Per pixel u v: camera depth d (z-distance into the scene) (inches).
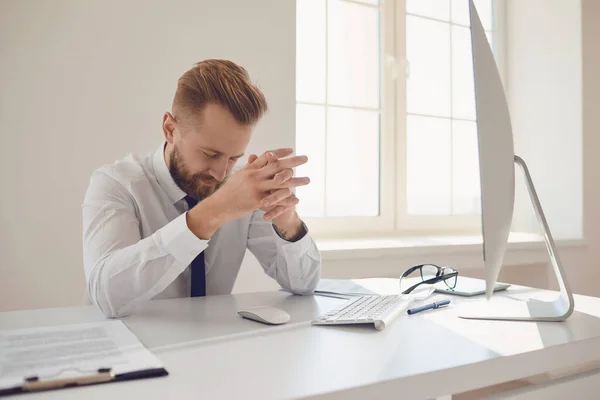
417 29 103.9
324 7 93.6
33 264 63.2
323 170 93.2
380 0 98.8
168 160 48.7
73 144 65.1
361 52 97.5
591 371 31.8
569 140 102.7
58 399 20.3
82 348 26.8
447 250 85.9
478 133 30.8
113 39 67.3
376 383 22.5
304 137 91.4
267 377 23.1
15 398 20.4
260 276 77.0
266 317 34.4
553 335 31.2
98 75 66.4
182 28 71.6
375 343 29.2
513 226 112.5
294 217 45.7
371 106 98.5
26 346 27.1
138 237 43.5
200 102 43.2
